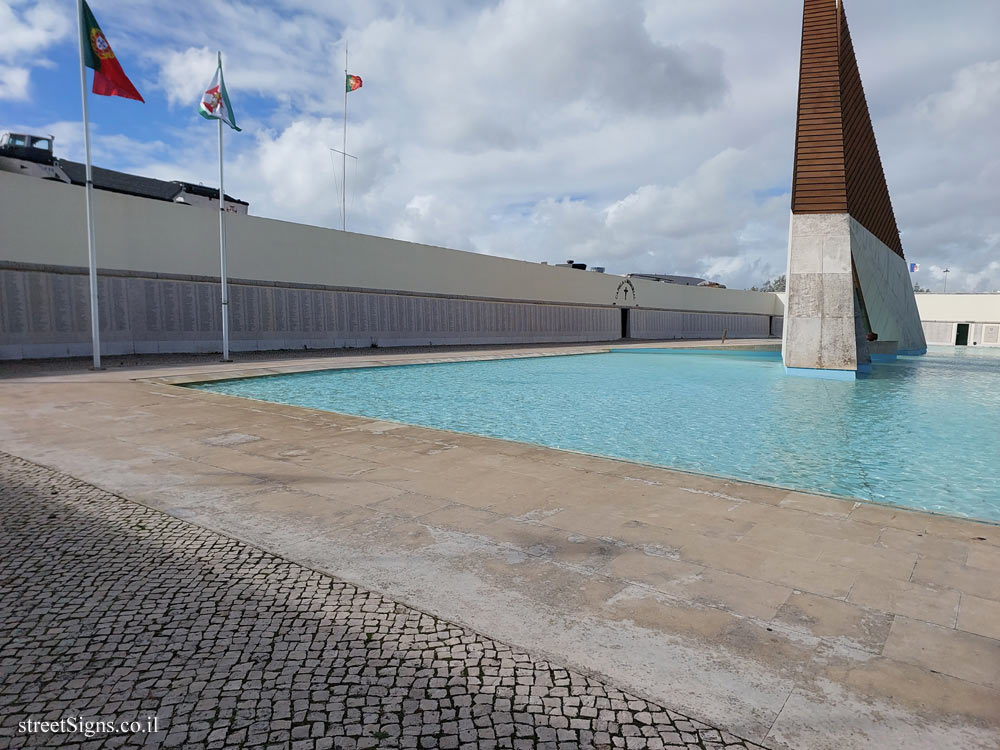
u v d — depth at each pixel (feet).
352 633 7.24
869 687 6.27
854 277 54.60
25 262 44.11
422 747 5.25
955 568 9.47
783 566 9.51
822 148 48.14
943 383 46.11
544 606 8.04
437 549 10.08
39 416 22.82
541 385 43.55
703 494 13.62
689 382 46.29
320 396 35.60
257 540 10.39
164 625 7.36
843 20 55.36
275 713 5.70
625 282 127.75
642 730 5.54
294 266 63.93
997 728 5.64
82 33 37.24
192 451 17.52
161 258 52.60
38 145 70.23
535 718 5.69
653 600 8.27
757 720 5.71
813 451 22.59
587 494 13.55
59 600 7.98
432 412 31.04
